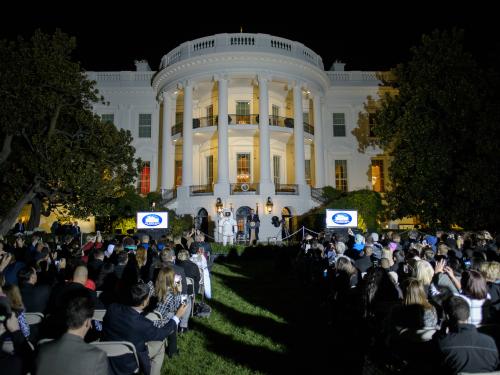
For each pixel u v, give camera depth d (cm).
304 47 3088
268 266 1834
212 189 2830
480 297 470
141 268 866
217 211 2569
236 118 3109
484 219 2092
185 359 657
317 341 747
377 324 586
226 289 1269
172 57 3131
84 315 334
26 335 473
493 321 485
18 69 1895
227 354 683
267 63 2900
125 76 3388
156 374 530
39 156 1981
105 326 474
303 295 1177
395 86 3284
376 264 740
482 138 2084
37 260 914
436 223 2272
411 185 2317
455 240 1193
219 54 2852
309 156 3319
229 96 3152
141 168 2338
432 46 2447
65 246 1190
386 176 3366
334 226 1727
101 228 2594
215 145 3123
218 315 938
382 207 2600
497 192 2034
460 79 2277
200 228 2736
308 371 611
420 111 2431
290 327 842
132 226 2425
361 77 3431
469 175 2092
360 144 3356
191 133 2914
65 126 2208
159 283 607
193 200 2762
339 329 801
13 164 2064
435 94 2292
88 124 2094
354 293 728
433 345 392
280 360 657
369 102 3406
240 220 2745
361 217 2453
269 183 2752
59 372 313
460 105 2212
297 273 1463
